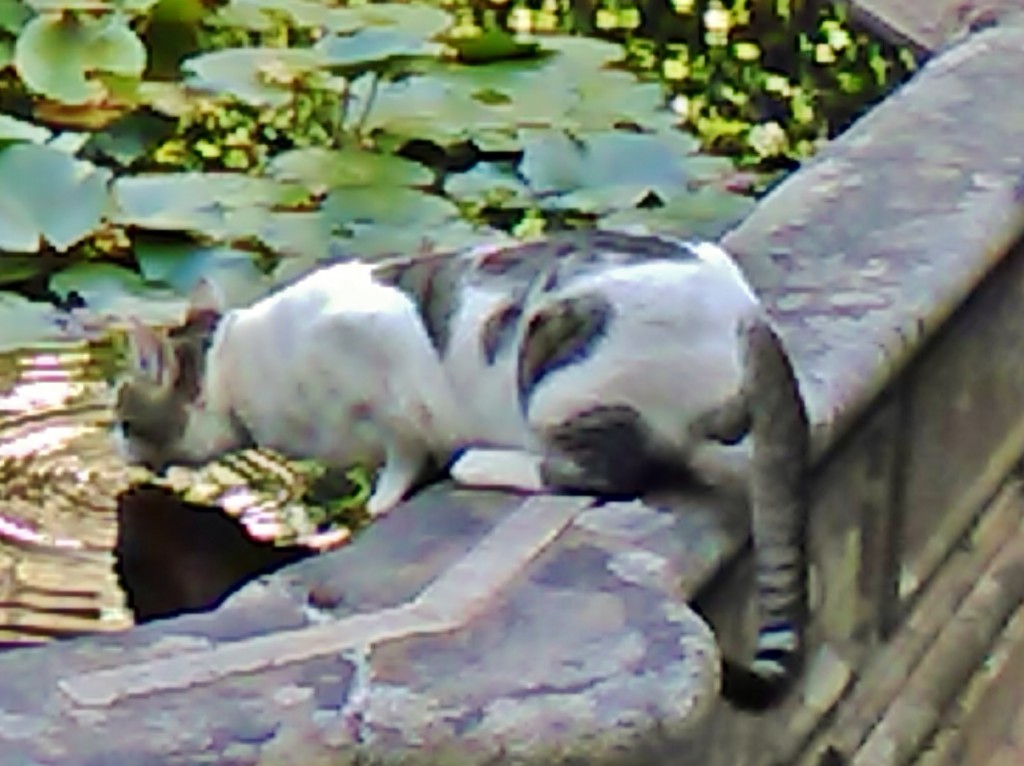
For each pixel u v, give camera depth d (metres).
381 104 4.65
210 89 4.66
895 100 3.59
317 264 3.87
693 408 2.52
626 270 2.58
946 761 3.18
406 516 2.39
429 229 4.10
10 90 4.75
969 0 4.54
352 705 1.87
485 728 1.86
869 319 2.81
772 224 3.10
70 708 1.85
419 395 2.80
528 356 2.62
